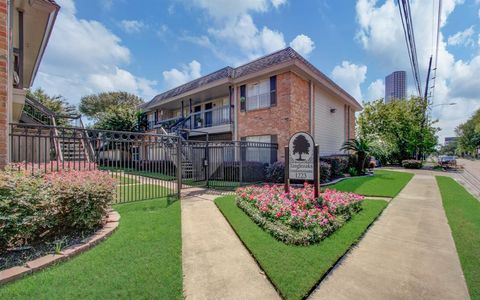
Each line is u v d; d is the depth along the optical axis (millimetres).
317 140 14609
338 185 9969
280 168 10758
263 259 3207
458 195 8219
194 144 11758
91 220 3818
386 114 26531
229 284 2707
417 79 12891
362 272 3039
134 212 5484
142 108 23250
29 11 7516
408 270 3096
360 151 14906
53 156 7496
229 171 11609
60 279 2555
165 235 3973
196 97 16938
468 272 3037
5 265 2756
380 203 6676
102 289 2406
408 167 22656
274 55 12883
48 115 11789
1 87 4176
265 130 12578
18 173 3459
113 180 4555
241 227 4523
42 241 3455
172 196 7676
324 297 2510
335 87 15625
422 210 6145
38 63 11047
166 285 2557
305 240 3713
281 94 12016
